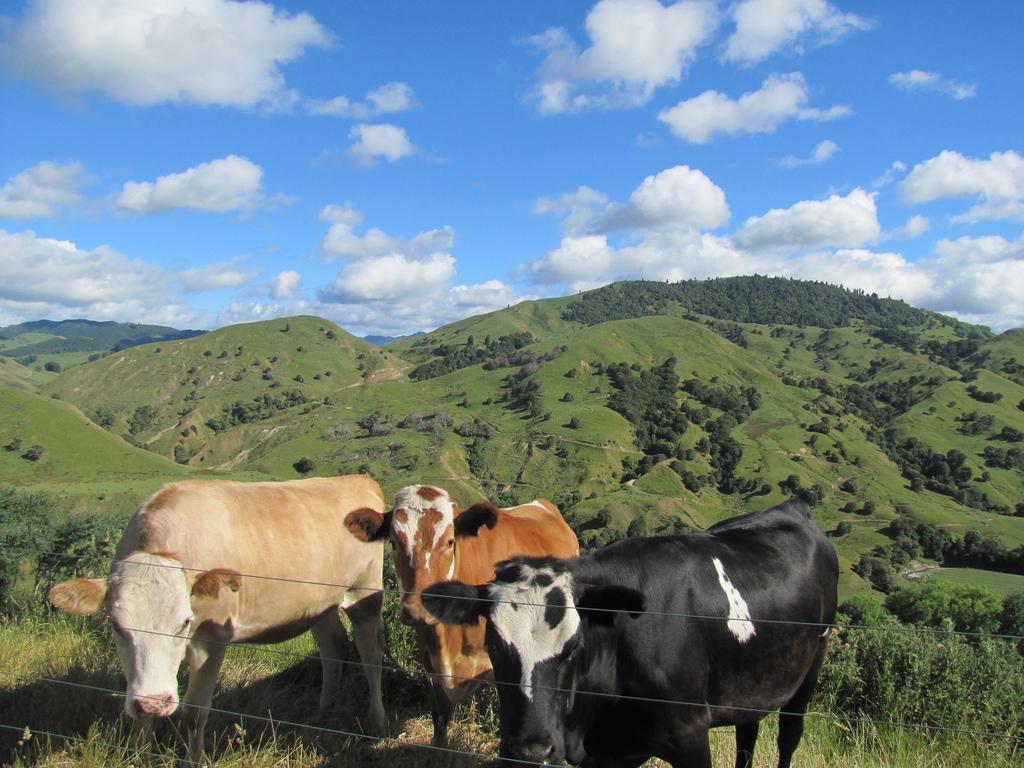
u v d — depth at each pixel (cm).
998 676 711
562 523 877
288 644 848
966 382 18675
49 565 1004
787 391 17888
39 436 9875
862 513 10244
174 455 15912
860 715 722
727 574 496
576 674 421
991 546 8281
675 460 12231
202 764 528
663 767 558
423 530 605
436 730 621
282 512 639
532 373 18675
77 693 625
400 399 18312
